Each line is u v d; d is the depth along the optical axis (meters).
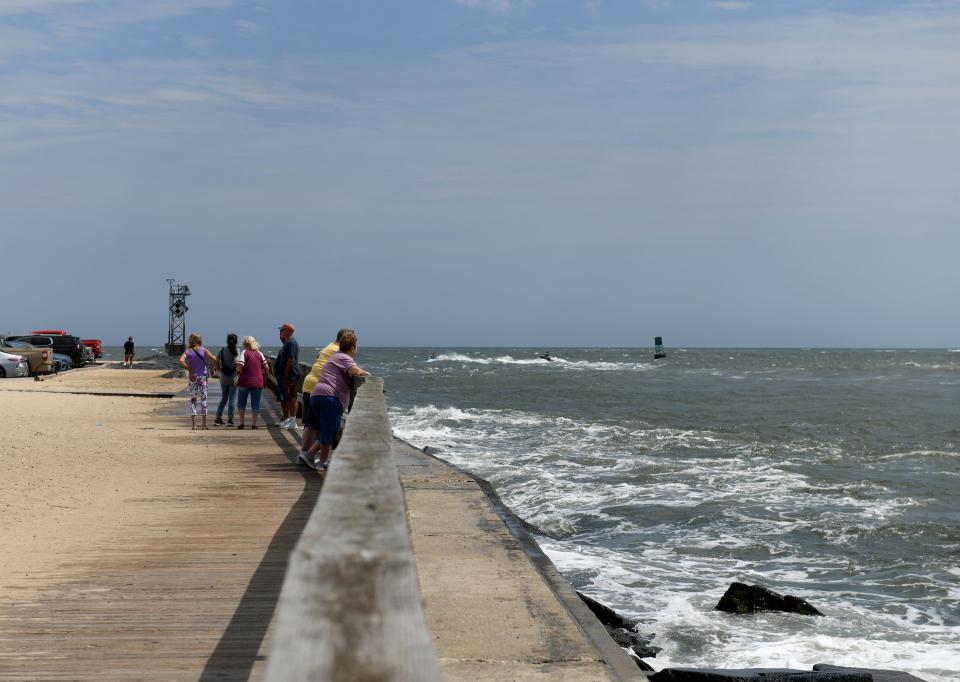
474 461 22.38
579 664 5.00
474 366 115.88
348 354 13.35
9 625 5.85
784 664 8.66
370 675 1.15
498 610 5.97
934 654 8.98
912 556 13.44
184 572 7.29
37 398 29.17
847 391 59.06
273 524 9.38
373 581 1.36
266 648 5.42
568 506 16.83
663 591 11.27
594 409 42.88
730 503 17.05
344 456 3.09
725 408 43.81
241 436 18.41
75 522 9.48
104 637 5.61
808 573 12.51
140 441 17.42
